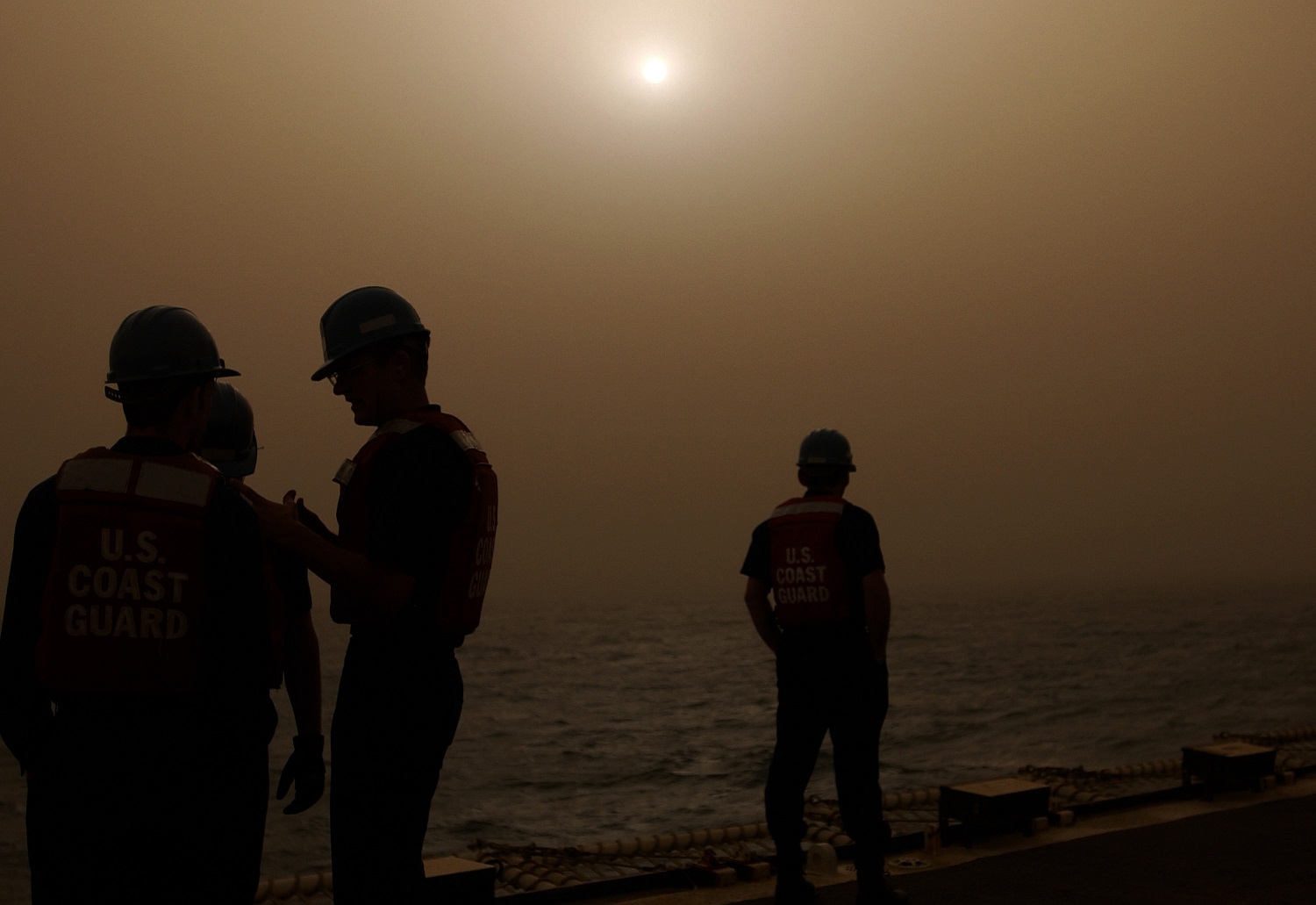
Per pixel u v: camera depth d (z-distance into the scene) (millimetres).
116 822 1866
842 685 4090
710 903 4184
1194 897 3990
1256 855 4562
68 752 1874
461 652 80125
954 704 34531
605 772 22031
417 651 2342
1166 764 7039
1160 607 131625
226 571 1944
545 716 34969
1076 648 63000
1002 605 154250
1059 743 24484
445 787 20000
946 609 141000
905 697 37438
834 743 4121
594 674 55938
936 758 22812
